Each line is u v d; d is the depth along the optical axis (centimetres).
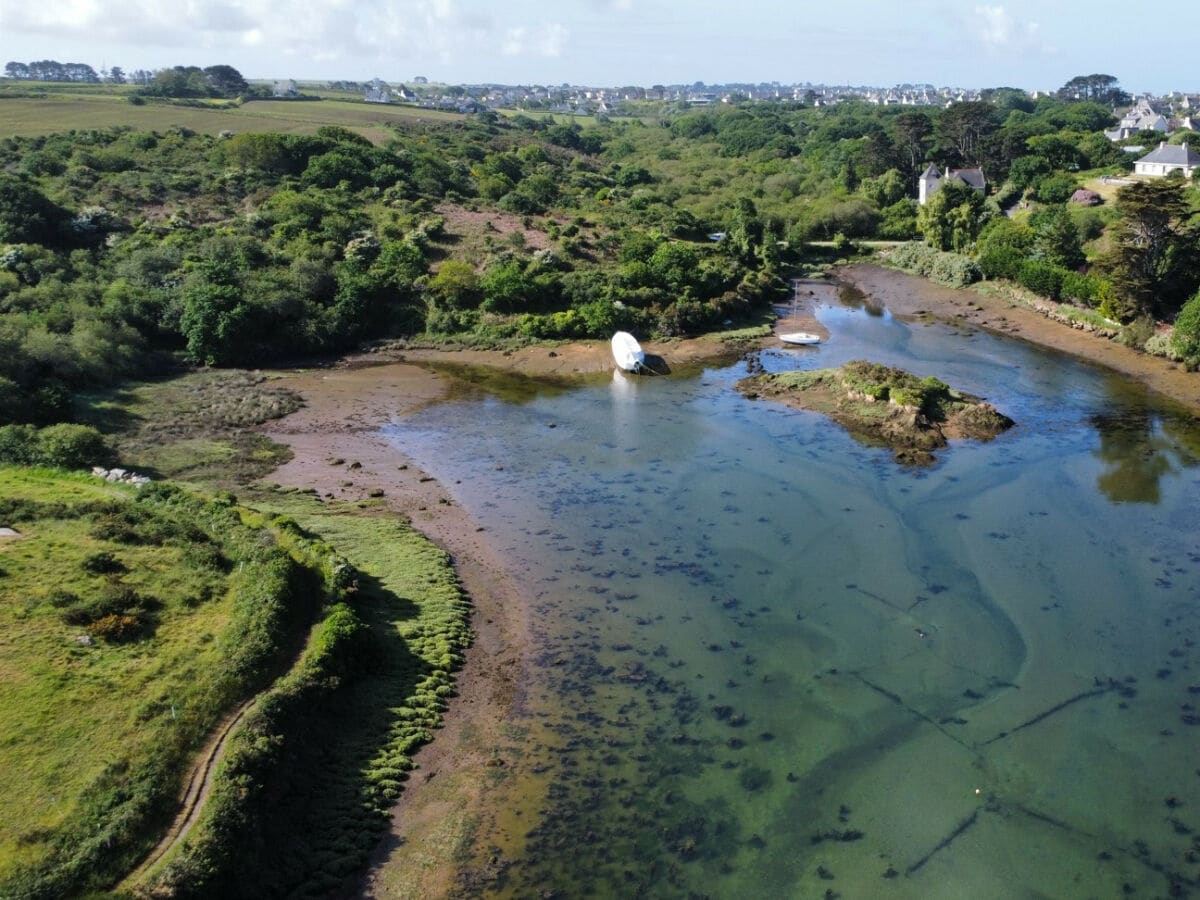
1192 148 13538
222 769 2783
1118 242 8331
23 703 3067
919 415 6203
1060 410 6600
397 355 8444
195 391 7256
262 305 8225
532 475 5716
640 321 8800
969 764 3206
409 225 10494
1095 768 3170
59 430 5462
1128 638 3900
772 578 4444
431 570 4428
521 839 2889
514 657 3831
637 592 4341
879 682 3656
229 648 3391
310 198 10731
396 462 5941
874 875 2758
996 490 5331
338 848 2822
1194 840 2859
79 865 2422
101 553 4019
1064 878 2738
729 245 11406
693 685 3653
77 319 7469
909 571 4478
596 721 3441
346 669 3506
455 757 3247
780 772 3178
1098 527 4866
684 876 2753
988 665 3747
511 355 8350
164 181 10925
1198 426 6244
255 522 4469
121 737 2934
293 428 6544
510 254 9800
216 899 2462
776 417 6638
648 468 5794
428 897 2673
